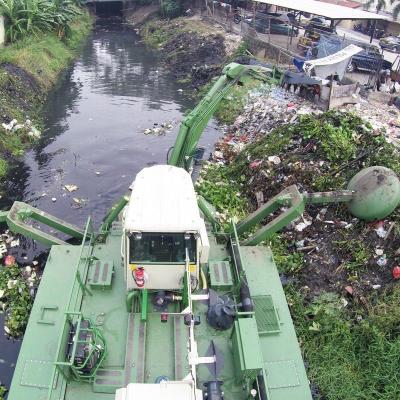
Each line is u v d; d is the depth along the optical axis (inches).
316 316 408.8
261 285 364.8
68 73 1143.6
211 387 266.4
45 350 304.5
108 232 408.8
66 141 774.5
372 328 382.6
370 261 450.3
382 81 879.7
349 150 544.1
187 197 321.1
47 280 355.9
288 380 298.2
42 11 1202.0
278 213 532.7
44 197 608.7
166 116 900.0
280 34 1138.0
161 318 287.6
